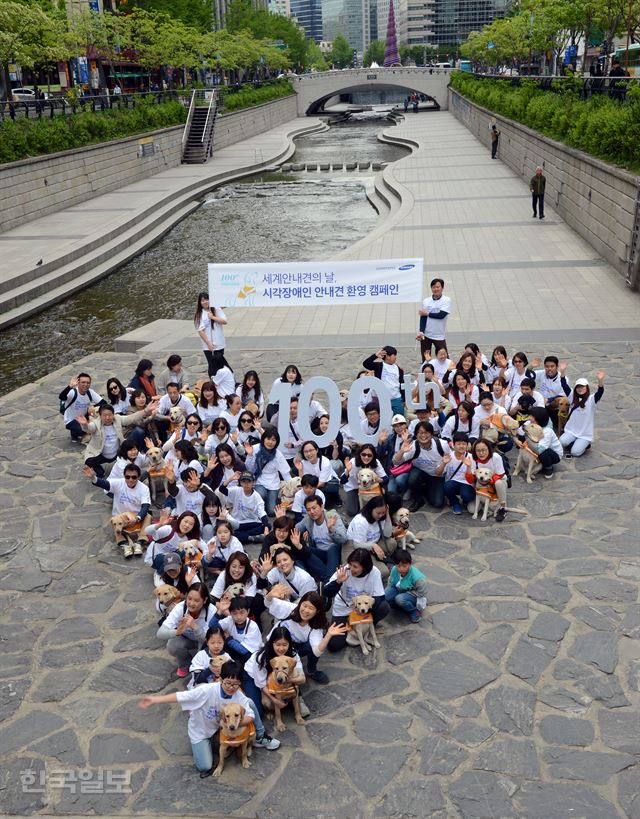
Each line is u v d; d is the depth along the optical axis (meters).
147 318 21.94
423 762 6.57
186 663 7.80
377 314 18.92
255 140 64.50
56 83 53.00
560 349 15.66
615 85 26.59
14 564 9.64
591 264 21.73
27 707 7.38
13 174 29.52
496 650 7.82
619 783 6.26
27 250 26.09
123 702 7.41
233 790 6.42
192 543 8.74
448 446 10.37
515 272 21.34
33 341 20.28
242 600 7.38
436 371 13.06
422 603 8.27
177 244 30.70
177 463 10.30
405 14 161.50
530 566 9.12
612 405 13.14
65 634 8.37
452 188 35.03
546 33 44.97
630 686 7.25
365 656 7.89
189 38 54.34
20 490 11.44
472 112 59.91
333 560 9.12
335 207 37.41
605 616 8.20
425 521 10.29
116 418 11.71
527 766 6.46
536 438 10.77
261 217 35.56
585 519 10.00
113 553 9.86
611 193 21.39
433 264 22.44
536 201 27.34
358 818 6.09
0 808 6.33
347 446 11.42
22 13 30.89
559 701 7.12
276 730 6.99
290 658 6.75
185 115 53.22
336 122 91.62
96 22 43.88
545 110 32.62
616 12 32.41
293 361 15.91
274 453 10.52
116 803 6.35
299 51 107.81
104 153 37.97
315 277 12.56
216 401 12.11
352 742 6.82
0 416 14.17
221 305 12.94
